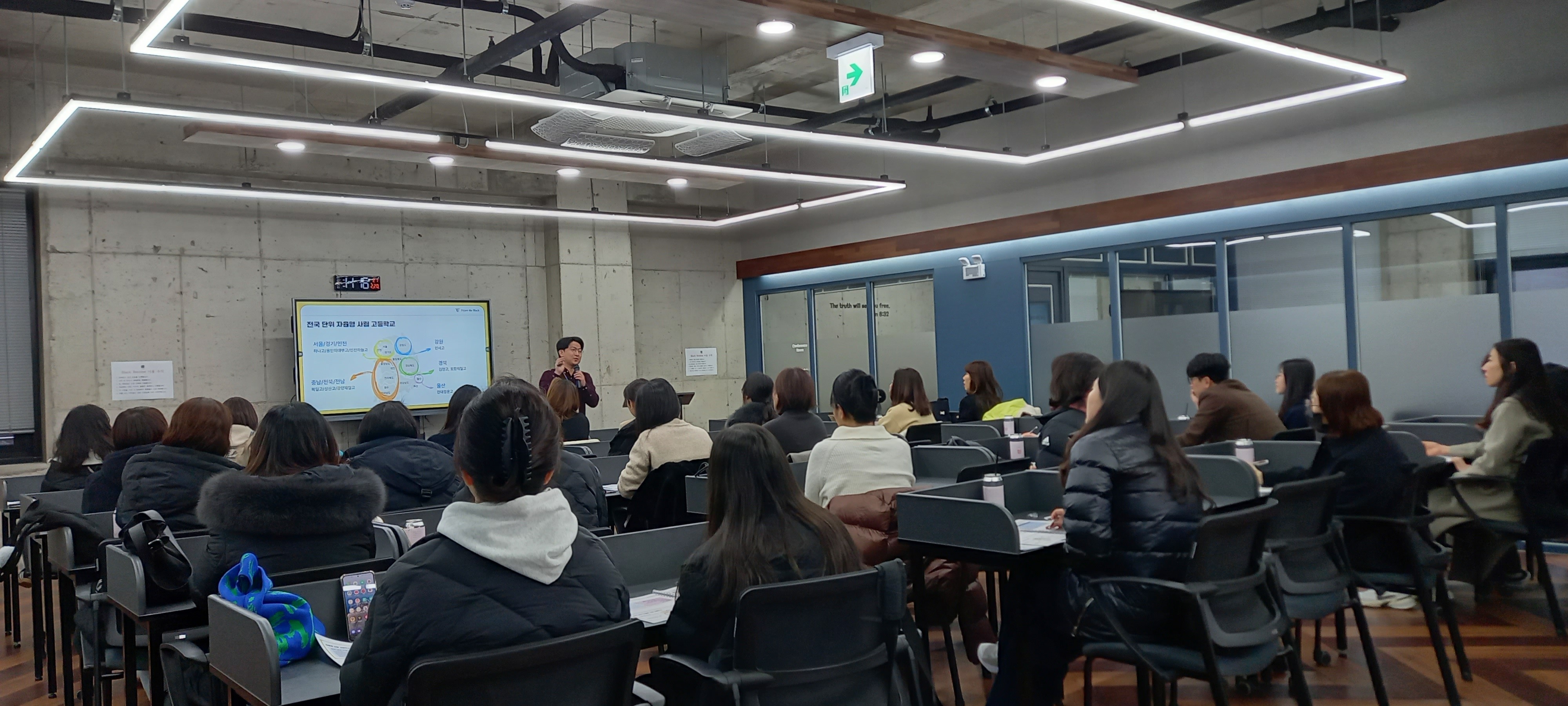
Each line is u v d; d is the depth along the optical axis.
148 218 8.90
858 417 3.74
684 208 12.55
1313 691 3.73
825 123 9.48
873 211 11.11
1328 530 3.21
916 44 4.84
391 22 7.31
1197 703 3.65
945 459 4.98
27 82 8.17
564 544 1.79
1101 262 9.06
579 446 5.77
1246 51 7.77
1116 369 2.90
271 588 2.31
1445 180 6.86
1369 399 3.58
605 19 7.36
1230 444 4.43
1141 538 2.73
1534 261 6.50
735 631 2.07
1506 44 6.41
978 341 10.12
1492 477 4.43
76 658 4.90
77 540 3.78
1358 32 7.16
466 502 1.77
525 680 1.68
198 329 9.13
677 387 12.45
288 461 2.75
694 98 6.53
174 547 2.76
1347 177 7.27
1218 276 8.22
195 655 2.34
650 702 2.01
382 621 1.67
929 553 3.26
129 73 8.40
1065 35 7.80
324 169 9.78
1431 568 3.51
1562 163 6.29
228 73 8.51
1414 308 7.10
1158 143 8.44
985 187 9.86
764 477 2.25
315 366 9.46
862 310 11.55
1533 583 5.24
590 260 11.37
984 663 3.44
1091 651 2.84
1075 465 2.86
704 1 4.10
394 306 9.95
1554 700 3.55
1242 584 2.67
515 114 9.98
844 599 2.18
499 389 1.82
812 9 4.31
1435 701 3.59
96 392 8.59
